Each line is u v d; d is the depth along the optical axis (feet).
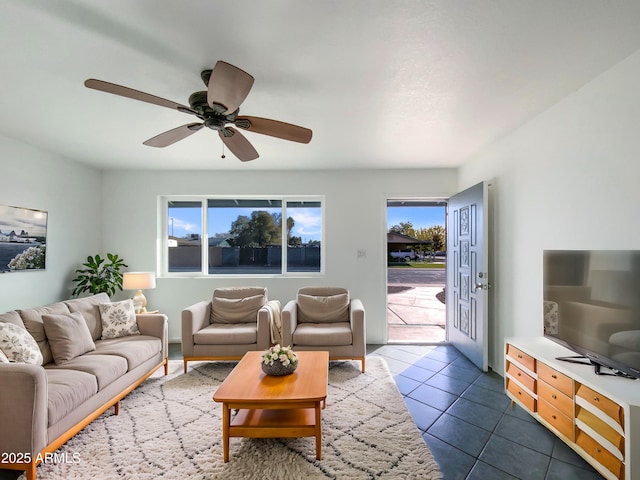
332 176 13.97
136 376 8.59
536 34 5.04
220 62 4.18
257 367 7.79
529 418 7.70
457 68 6.00
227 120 6.17
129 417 7.68
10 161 9.82
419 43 5.23
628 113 5.79
